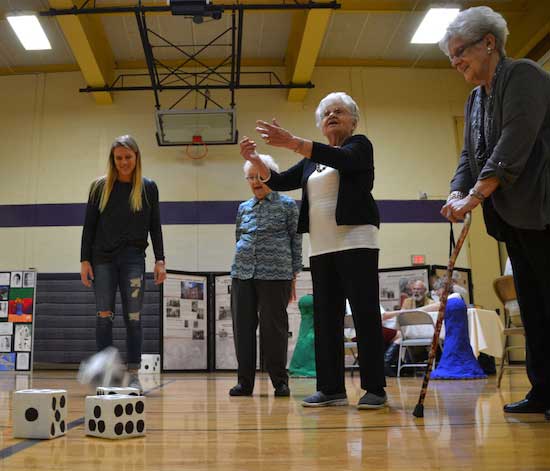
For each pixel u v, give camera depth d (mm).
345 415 2082
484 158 2102
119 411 1547
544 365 2061
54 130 9086
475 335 5305
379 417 1992
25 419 1542
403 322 5941
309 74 8570
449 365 5031
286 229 3492
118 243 3211
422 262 8914
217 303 8047
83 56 8055
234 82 9062
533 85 1881
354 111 2566
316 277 2521
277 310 3342
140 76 9234
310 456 1263
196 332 7836
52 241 8773
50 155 9023
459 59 2049
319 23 7336
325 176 2498
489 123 2031
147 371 7258
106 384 2689
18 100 9180
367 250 2375
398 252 8953
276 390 3254
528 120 1847
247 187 8930
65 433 1618
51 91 9188
